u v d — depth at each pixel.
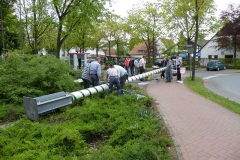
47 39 25.28
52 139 4.16
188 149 4.12
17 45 25.09
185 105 7.52
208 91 10.57
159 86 12.11
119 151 3.75
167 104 7.65
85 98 7.37
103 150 3.79
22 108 6.73
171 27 28.22
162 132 4.95
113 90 9.34
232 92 11.43
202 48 43.91
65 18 16.81
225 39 34.75
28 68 8.02
